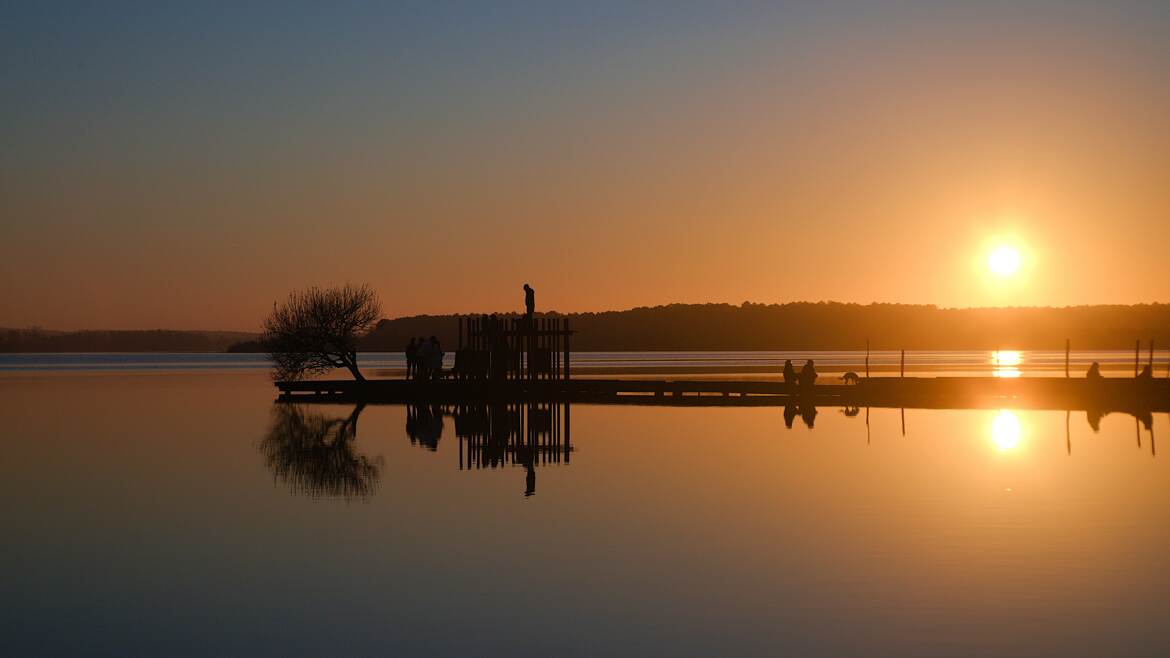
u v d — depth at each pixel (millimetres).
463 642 12367
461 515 19453
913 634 12539
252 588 14594
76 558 16344
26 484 23469
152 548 16969
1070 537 17422
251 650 12164
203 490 22500
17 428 36562
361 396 54094
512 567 15594
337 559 16141
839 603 13742
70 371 99438
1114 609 13453
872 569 15398
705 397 52000
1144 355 175875
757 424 37031
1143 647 12086
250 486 23016
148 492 22281
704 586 14555
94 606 13828
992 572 15203
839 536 17547
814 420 38844
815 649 12047
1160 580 14766
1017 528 18109
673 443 30938
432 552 16547
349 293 59062
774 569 15422
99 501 21219
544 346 54469
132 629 12898
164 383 71062
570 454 28281
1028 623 12914
